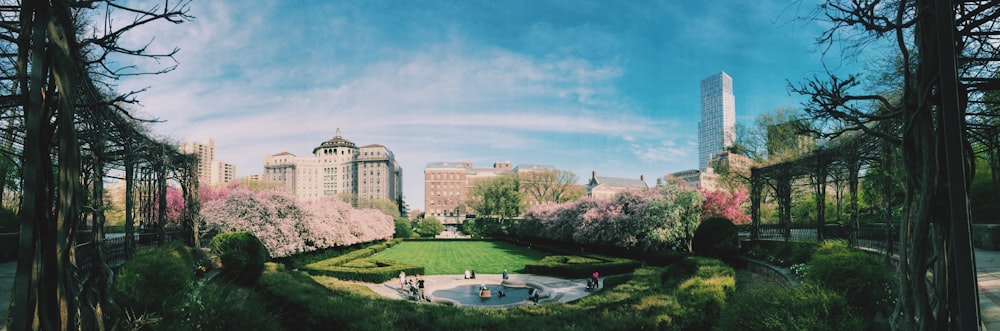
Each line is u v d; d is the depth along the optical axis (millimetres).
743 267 22781
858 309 8406
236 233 18406
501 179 74062
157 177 18938
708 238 23891
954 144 2797
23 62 3336
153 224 19922
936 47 3660
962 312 2729
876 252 14016
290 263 26000
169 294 8820
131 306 7879
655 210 28797
